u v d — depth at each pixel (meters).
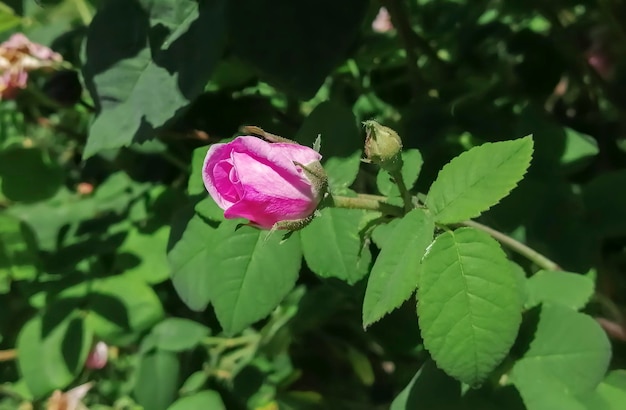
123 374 0.51
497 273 0.30
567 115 0.54
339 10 0.39
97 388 0.51
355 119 0.37
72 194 0.55
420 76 0.49
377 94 0.52
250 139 0.31
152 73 0.40
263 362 0.49
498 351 0.30
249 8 0.38
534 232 0.40
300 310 0.45
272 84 0.39
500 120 0.45
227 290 0.36
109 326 0.44
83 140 0.57
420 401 0.34
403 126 0.45
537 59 0.51
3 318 0.51
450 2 0.57
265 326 0.47
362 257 0.35
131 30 0.41
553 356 0.33
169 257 0.39
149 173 0.53
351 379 0.52
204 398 0.42
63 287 0.46
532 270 0.40
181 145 0.50
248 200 0.31
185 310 0.51
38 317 0.45
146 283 0.46
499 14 0.55
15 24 0.52
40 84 0.54
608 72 0.56
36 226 0.52
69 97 0.52
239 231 0.36
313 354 0.52
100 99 0.41
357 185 0.44
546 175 0.40
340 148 0.36
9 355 0.50
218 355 0.50
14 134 0.55
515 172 0.30
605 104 0.57
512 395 0.34
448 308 0.30
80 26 0.54
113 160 0.53
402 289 0.30
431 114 0.45
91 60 0.41
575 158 0.40
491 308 0.30
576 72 0.52
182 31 0.40
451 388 0.34
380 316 0.30
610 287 0.43
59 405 0.49
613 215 0.39
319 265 0.35
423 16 0.58
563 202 0.40
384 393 0.52
